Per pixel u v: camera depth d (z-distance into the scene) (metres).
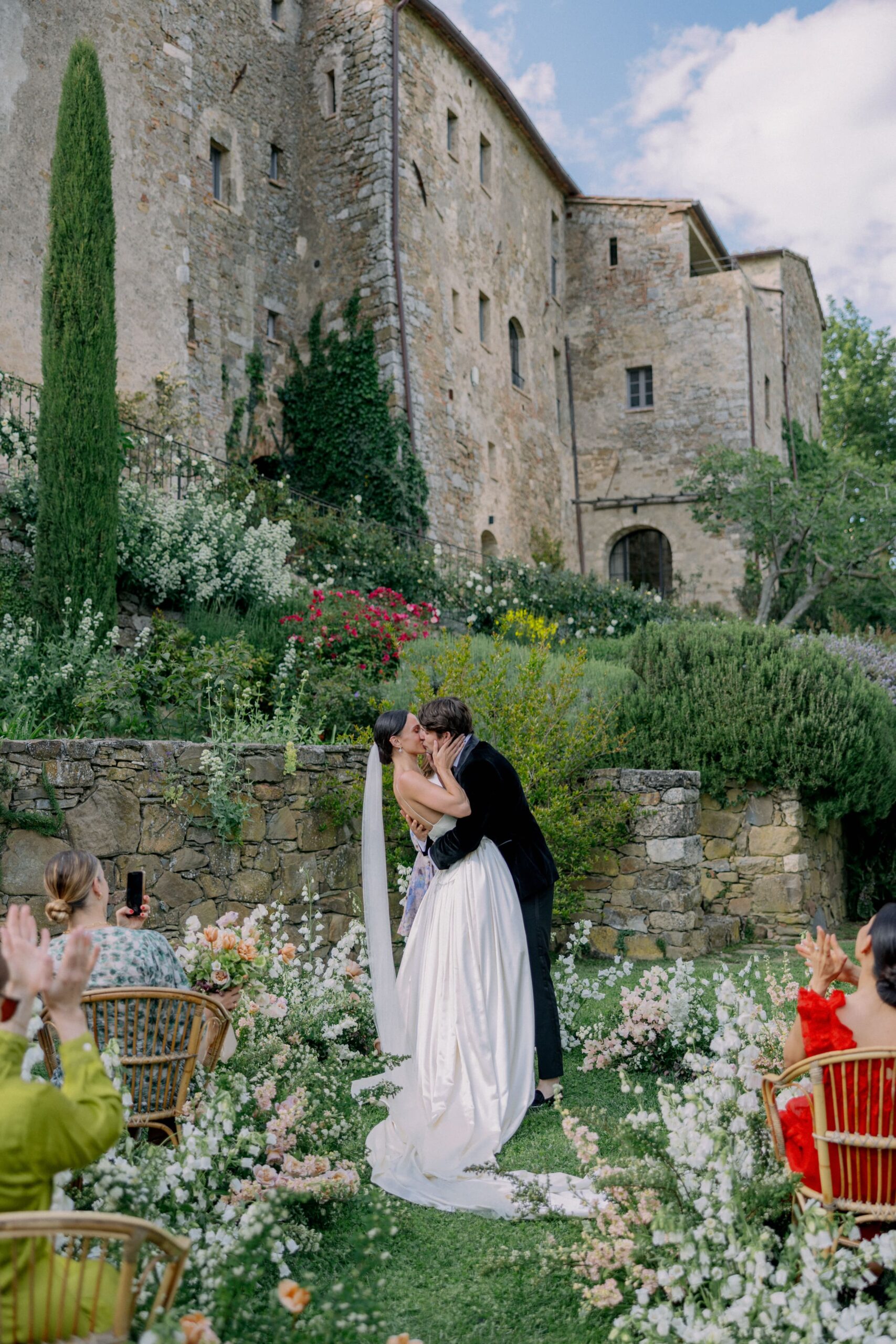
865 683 9.02
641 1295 2.32
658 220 24.19
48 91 13.10
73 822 5.03
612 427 24.28
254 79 17.64
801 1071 2.49
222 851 5.79
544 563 17.98
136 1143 2.74
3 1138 1.81
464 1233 3.05
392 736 4.04
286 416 17.91
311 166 18.30
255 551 10.71
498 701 7.36
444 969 3.82
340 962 4.66
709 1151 2.51
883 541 18.55
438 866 3.99
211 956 3.51
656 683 8.77
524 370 22.22
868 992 2.55
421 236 18.17
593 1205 2.73
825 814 8.47
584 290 24.80
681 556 23.39
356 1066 4.02
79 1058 1.98
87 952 2.05
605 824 7.18
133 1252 1.72
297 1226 2.73
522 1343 2.45
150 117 14.48
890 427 33.56
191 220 16.27
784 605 21.34
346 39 18.05
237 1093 3.02
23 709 6.68
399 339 17.20
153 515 10.06
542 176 23.64
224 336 16.73
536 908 4.21
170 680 7.70
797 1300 2.09
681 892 7.12
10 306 12.47
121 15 14.15
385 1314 2.45
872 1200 2.34
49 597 8.59
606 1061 4.53
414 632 10.02
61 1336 1.78
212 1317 2.17
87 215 9.08
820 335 32.59
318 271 17.98
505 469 20.92
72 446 8.76
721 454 20.23
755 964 5.32
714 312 23.61
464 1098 3.64
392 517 16.73
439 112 18.98
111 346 9.14
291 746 6.20
